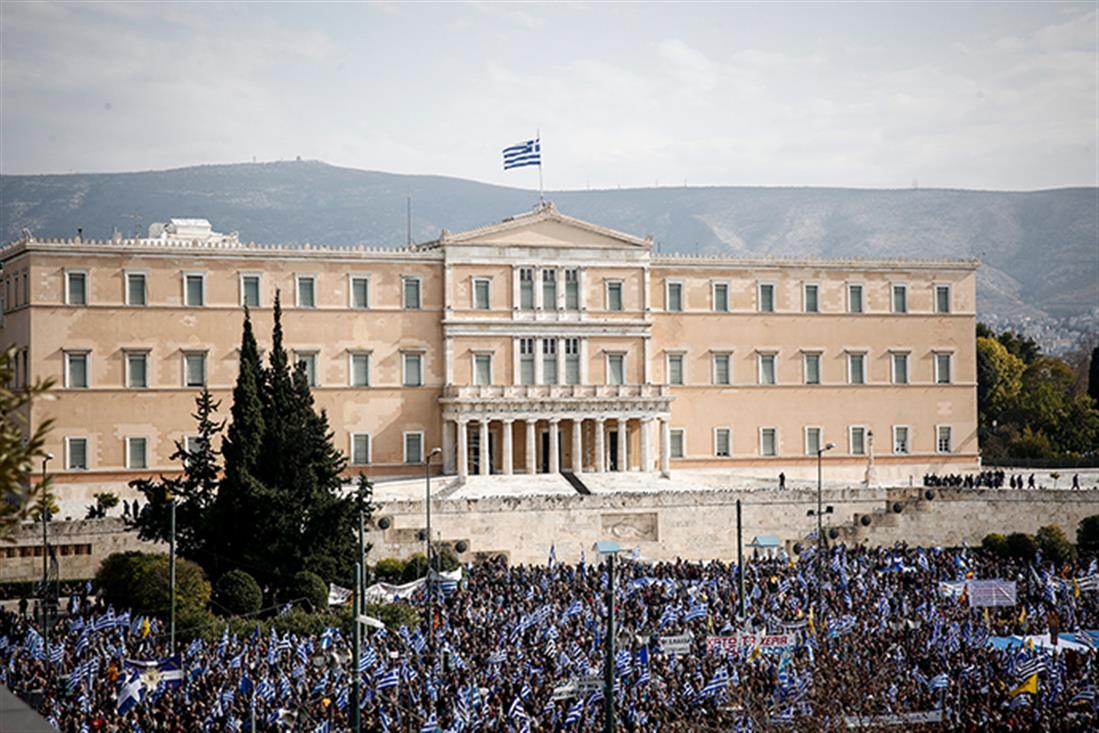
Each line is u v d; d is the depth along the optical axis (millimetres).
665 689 117500
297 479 180000
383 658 127125
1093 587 169125
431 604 158625
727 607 157500
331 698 108688
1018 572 186250
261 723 103062
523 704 107812
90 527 199375
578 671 118438
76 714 103062
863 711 113062
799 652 132125
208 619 155625
